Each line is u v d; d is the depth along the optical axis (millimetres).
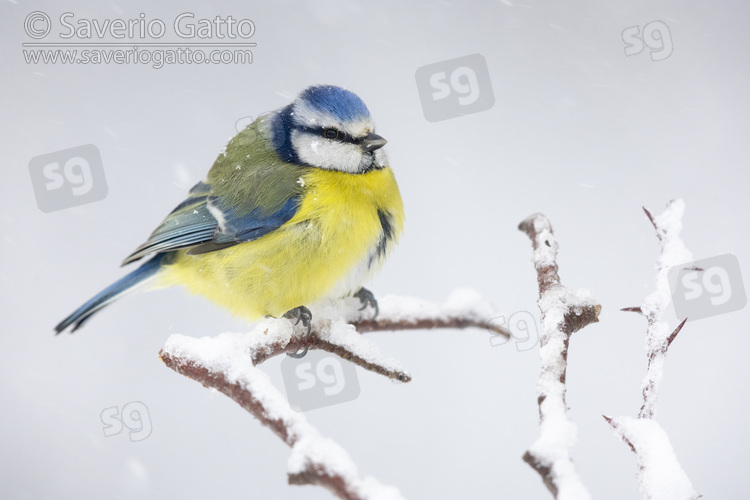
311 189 2846
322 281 2844
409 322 2842
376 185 2850
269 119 2865
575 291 2789
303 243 2842
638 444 2750
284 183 2846
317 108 2852
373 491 2607
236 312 2854
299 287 2844
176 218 2861
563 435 2707
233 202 2852
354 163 2848
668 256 2773
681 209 2777
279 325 2805
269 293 2846
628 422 2754
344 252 2842
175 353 2775
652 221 2779
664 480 2734
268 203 2846
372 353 2805
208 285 2855
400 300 2844
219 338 2781
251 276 2846
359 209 2846
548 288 2791
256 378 2770
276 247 2844
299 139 2854
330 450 2746
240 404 2768
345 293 2848
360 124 2850
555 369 2766
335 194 2844
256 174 2854
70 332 2869
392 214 2854
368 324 2842
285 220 2844
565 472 2584
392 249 2857
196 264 2855
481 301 2840
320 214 2842
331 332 2805
